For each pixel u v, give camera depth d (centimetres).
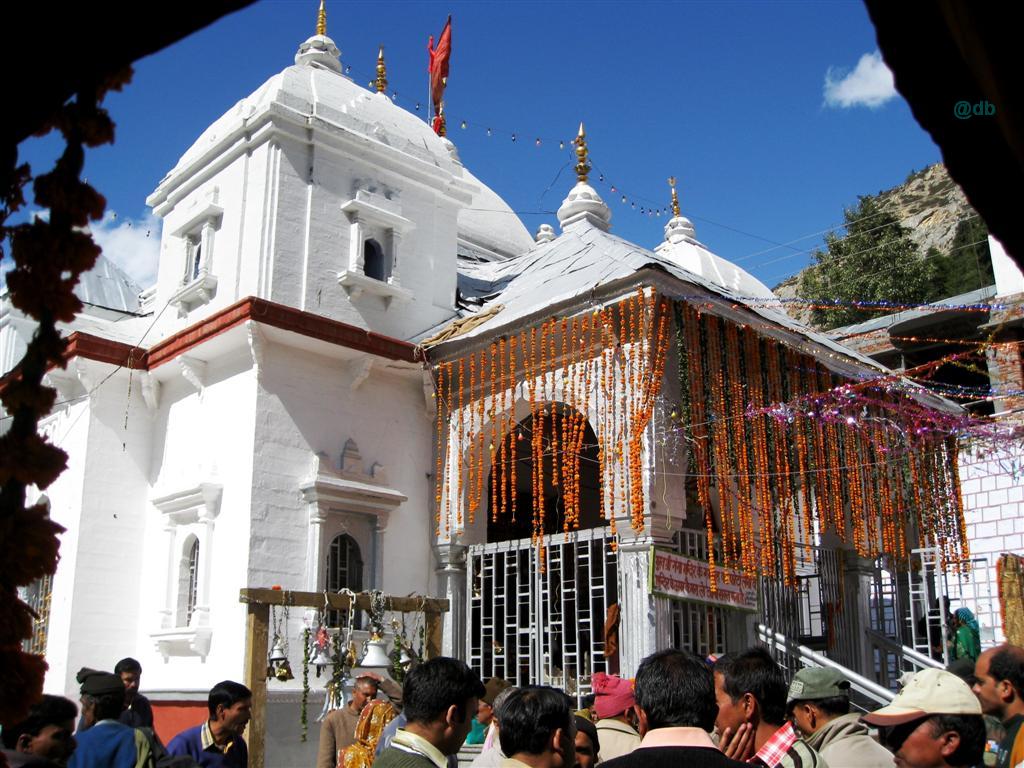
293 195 1410
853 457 1428
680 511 1173
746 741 434
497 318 1372
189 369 1361
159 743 634
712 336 1243
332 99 1513
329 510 1298
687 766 339
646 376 1162
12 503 267
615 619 1155
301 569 1262
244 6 218
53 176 273
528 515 1641
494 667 1276
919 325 1798
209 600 1260
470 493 1392
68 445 1431
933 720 365
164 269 1575
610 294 1208
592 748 498
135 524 1406
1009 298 1691
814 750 422
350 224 1458
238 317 1268
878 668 1511
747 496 1222
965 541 1502
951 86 197
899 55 197
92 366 1398
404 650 1132
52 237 271
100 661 1330
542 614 1254
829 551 1473
